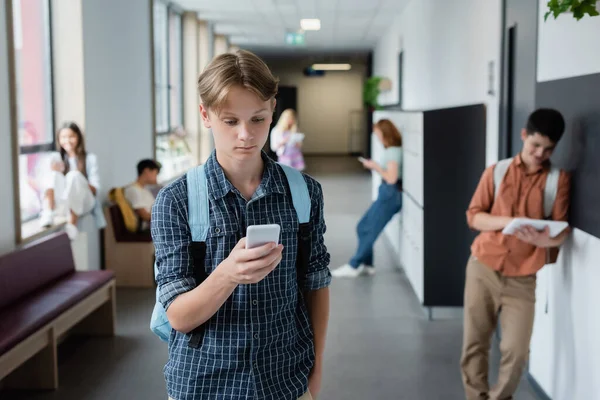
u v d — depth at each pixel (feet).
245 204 5.49
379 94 55.36
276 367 5.57
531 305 11.19
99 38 22.07
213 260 5.39
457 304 18.74
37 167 19.51
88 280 16.11
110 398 13.41
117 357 15.75
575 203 11.19
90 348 16.39
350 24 45.68
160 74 36.81
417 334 17.44
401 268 25.18
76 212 18.37
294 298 5.70
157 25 36.11
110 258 22.35
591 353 10.66
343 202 43.16
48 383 13.82
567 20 11.76
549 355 12.82
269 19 42.55
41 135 20.08
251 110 5.08
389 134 22.99
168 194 5.45
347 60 76.95
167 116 37.78
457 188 18.40
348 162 74.90
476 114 18.21
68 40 20.31
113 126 23.57
